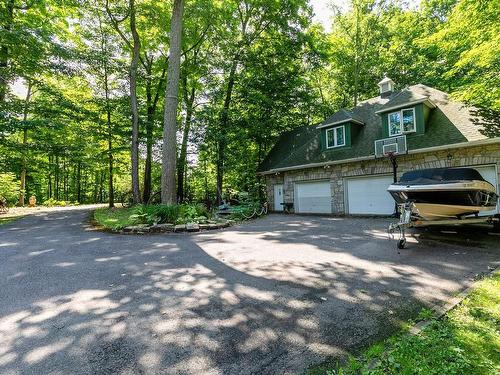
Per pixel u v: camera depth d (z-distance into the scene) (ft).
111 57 60.29
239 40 67.56
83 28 59.98
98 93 66.54
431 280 15.03
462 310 11.50
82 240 27.35
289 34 68.18
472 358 8.41
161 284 15.11
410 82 73.05
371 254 20.68
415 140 40.70
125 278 16.12
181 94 71.92
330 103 87.97
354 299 12.80
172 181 38.63
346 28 76.95
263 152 74.08
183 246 24.35
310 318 11.09
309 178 54.34
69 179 127.13
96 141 68.54
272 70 68.18
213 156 67.31
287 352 8.92
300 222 40.88
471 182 24.66
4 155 54.60
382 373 7.77
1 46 45.06
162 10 57.00
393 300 12.64
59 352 9.05
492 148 33.40
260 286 14.62
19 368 8.27
